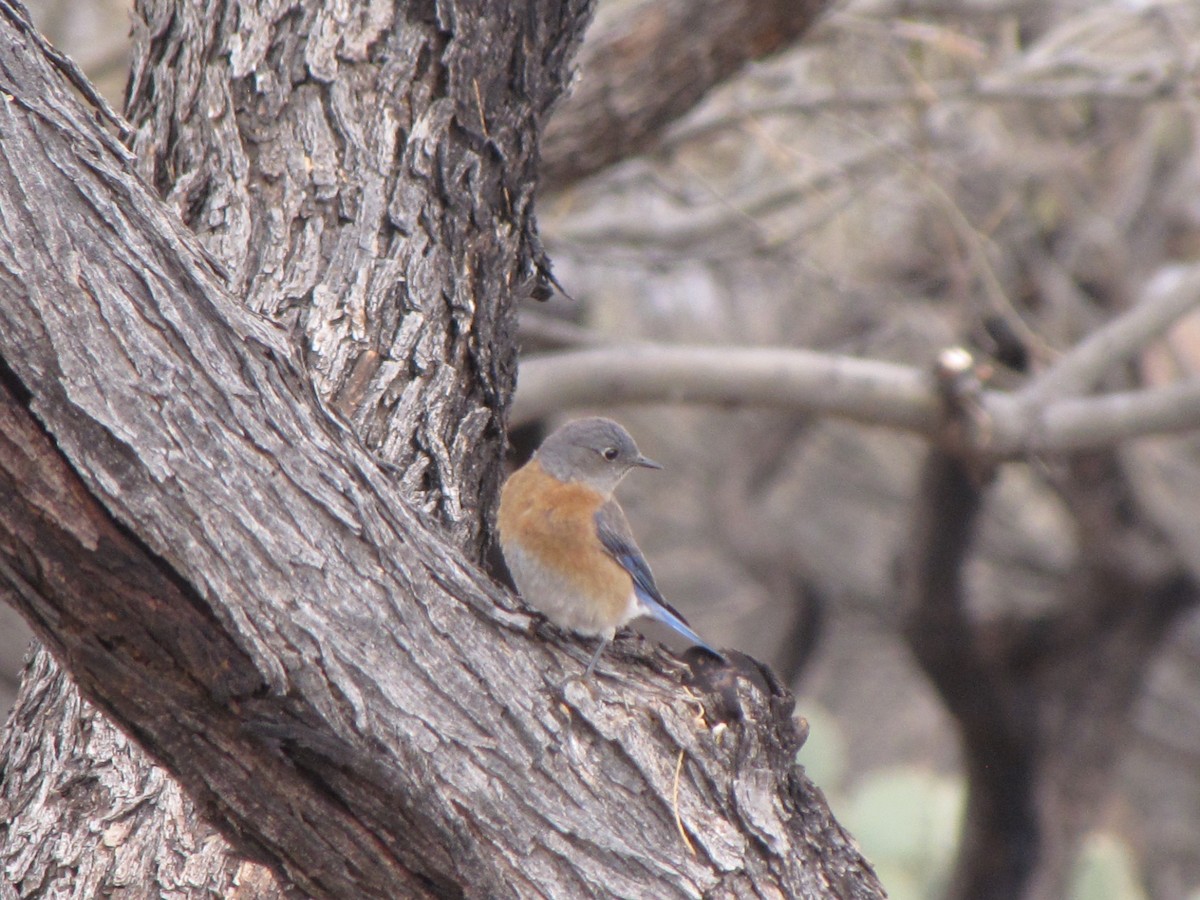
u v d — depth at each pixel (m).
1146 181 22.28
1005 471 28.00
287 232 9.40
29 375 6.26
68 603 6.32
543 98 10.55
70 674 6.57
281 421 6.93
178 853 7.94
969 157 20.78
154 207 7.04
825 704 40.84
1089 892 26.09
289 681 6.47
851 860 7.94
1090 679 24.56
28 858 8.02
